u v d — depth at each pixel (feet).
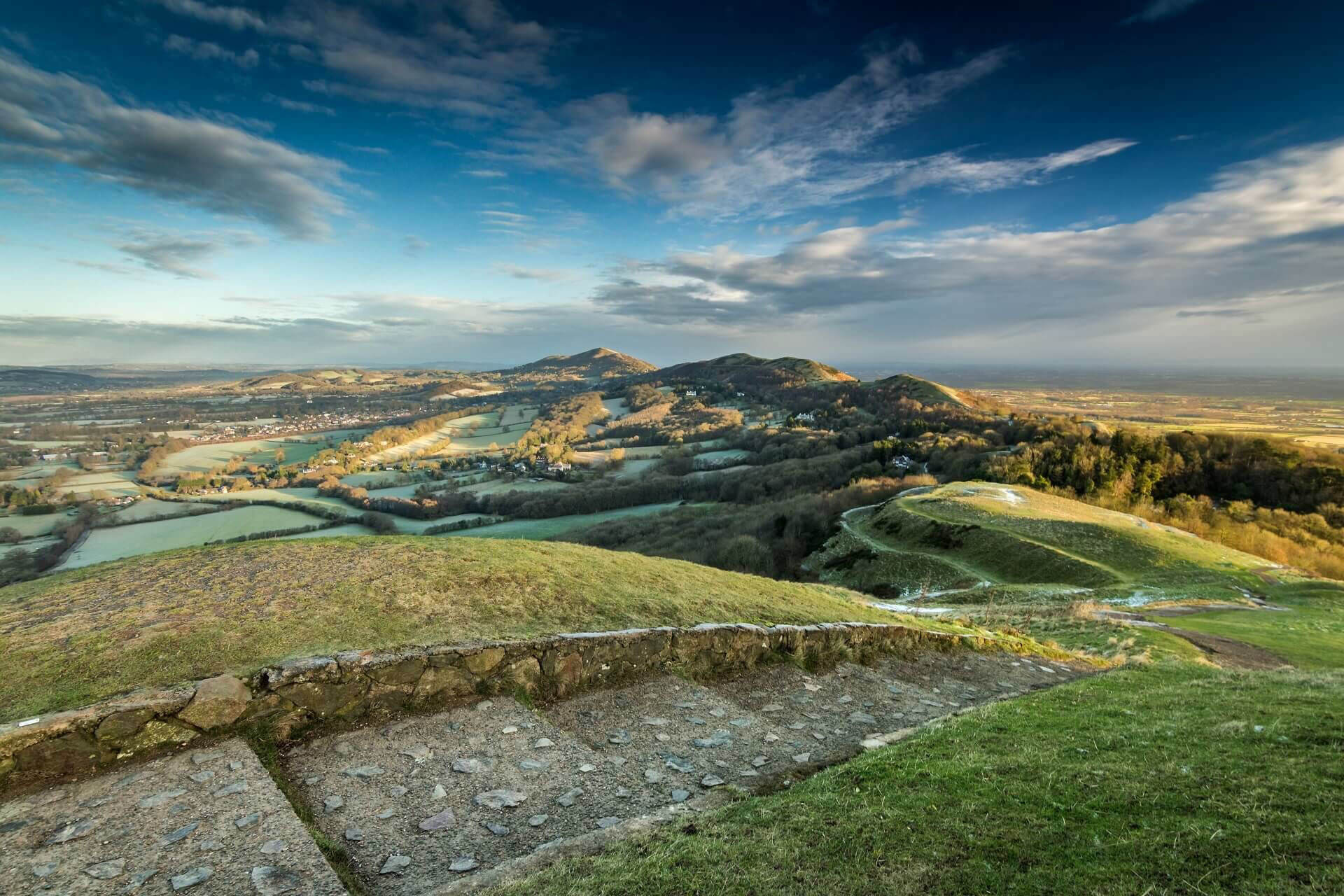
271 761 25.11
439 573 40.09
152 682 25.99
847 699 40.22
